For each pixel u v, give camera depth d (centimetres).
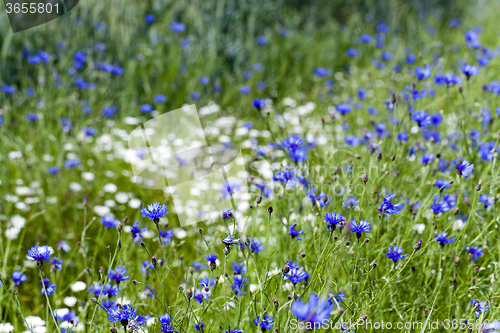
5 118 380
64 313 195
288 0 718
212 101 460
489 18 637
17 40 461
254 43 585
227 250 162
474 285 184
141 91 492
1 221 288
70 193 320
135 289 216
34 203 310
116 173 358
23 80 429
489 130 277
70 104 401
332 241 187
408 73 461
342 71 600
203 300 170
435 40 627
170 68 497
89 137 380
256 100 247
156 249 267
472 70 275
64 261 254
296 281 168
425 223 234
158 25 545
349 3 753
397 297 202
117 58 506
